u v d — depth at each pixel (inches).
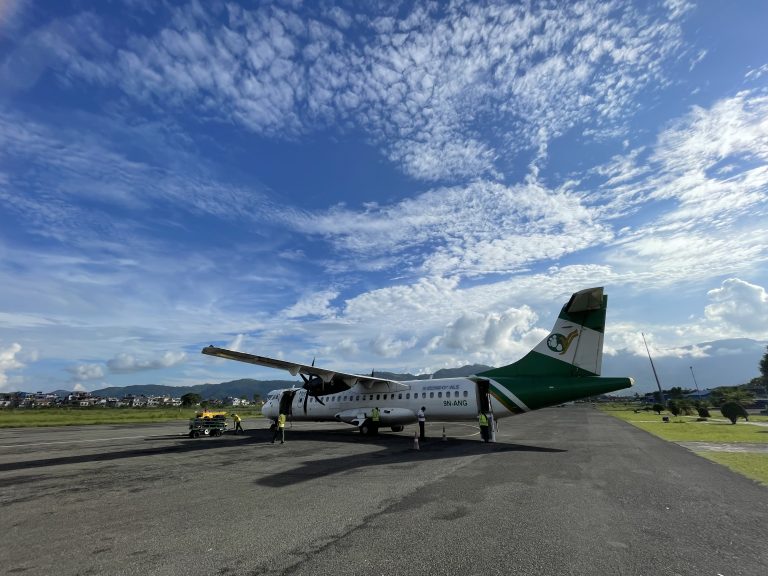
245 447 683.4
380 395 898.7
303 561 190.7
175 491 347.6
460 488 348.2
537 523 248.1
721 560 193.8
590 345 698.8
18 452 658.2
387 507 287.0
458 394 800.9
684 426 1224.8
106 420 1913.1
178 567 185.9
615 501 303.3
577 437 842.8
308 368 822.5
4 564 193.0
